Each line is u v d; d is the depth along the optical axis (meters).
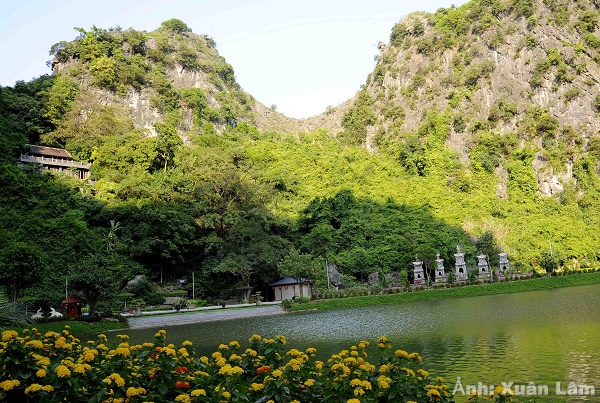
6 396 9.30
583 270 83.88
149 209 75.44
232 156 106.56
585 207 113.81
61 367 9.52
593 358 22.83
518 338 29.41
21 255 43.41
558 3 143.75
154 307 62.03
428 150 128.12
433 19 161.25
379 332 36.19
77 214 73.06
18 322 26.25
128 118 110.56
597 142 124.50
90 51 124.56
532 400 17.20
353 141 146.62
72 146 95.50
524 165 121.56
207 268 73.12
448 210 103.44
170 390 10.52
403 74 155.88
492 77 141.12
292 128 165.62
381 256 82.12
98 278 47.69
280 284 71.31
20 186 71.69
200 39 170.50
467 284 73.00
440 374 21.58
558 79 134.25
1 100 97.19
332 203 93.12
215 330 43.22
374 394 10.38
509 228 100.56
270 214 84.94
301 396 10.70
